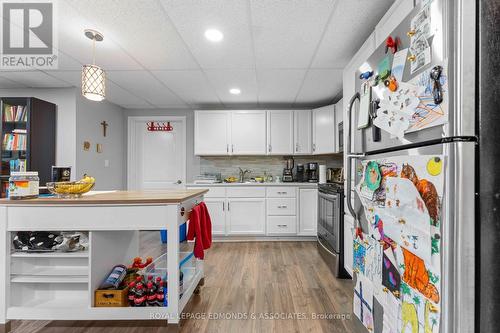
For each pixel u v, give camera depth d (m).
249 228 3.90
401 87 1.08
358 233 1.51
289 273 2.67
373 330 1.32
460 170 0.83
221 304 2.05
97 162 3.80
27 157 2.86
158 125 4.61
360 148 1.51
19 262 1.75
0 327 1.67
